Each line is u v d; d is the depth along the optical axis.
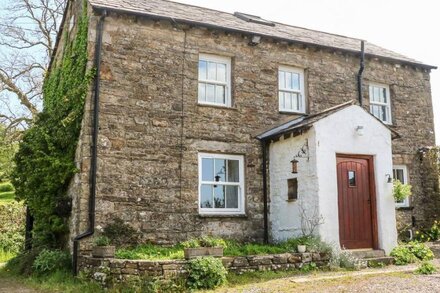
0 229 16.67
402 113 14.46
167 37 11.03
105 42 10.28
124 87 10.31
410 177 14.28
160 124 10.59
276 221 11.31
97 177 9.67
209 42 11.58
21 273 10.34
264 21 14.66
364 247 10.53
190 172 10.74
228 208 11.34
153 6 12.04
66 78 11.90
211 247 8.18
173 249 9.45
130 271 7.67
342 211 10.40
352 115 10.84
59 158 10.56
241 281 7.92
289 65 12.74
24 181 11.72
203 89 11.59
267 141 11.76
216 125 11.30
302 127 10.41
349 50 13.39
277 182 11.41
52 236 10.97
